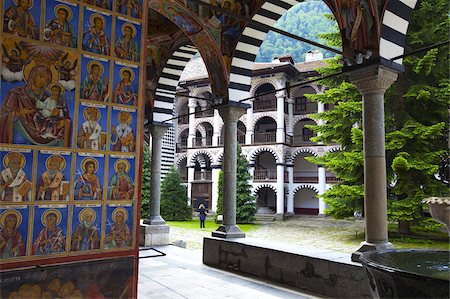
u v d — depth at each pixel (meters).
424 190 12.86
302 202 31.86
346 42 5.93
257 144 29.42
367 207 5.63
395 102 13.98
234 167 8.34
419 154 12.98
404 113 13.88
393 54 5.82
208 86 31.77
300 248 6.78
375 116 5.67
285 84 29.25
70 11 3.86
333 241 16.47
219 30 8.29
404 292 2.39
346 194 13.52
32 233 3.55
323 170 28.86
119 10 4.16
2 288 3.38
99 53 4.00
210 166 33.38
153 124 10.91
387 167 13.47
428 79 13.78
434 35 13.17
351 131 13.62
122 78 4.13
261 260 6.96
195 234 18.55
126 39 4.18
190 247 14.12
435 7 13.12
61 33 3.80
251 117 29.80
